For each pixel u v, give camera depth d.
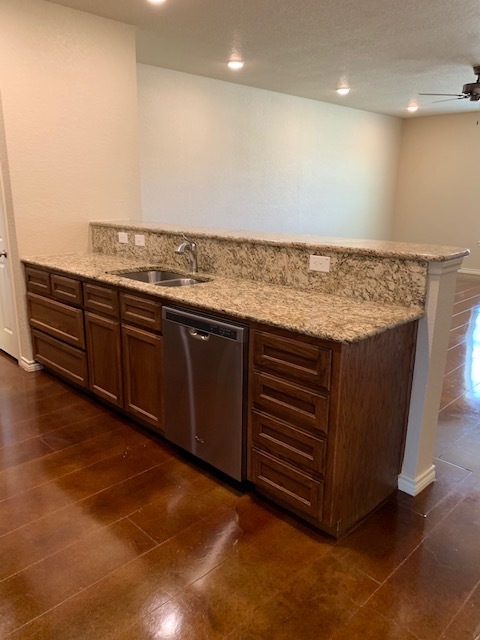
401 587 1.71
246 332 2.01
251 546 1.90
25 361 3.68
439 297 1.99
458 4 3.22
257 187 6.26
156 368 2.53
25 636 1.50
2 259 3.60
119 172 3.82
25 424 2.86
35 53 3.20
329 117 6.95
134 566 1.79
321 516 1.91
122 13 3.41
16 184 3.32
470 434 2.82
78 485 2.28
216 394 2.20
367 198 8.05
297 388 1.86
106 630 1.52
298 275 2.45
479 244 7.87
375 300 2.17
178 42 4.08
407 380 2.11
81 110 3.50
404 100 6.61
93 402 3.17
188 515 2.08
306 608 1.61
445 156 7.99
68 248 3.68
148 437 2.74
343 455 1.84
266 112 6.09
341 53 4.37
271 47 4.21
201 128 5.47
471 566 1.81
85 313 2.98
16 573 1.75
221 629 1.53
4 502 2.14
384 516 2.10
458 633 1.53
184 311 2.27
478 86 4.98
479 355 4.15
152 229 3.25
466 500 2.21
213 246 2.87
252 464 2.14
